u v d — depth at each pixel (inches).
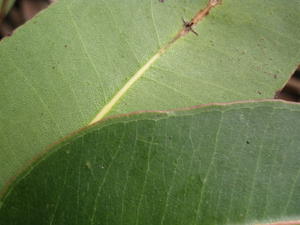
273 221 2.3
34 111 2.7
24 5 4.2
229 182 2.4
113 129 2.4
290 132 2.4
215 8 2.9
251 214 2.3
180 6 2.9
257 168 2.4
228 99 2.8
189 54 2.8
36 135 2.7
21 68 2.7
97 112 2.7
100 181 2.4
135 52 2.8
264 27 2.9
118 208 2.4
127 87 2.8
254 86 2.8
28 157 2.7
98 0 2.8
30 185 2.4
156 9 2.9
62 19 2.8
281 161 2.4
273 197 2.4
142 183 2.4
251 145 2.4
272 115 2.4
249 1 2.9
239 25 2.9
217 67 2.8
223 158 2.4
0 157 2.6
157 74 2.8
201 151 2.4
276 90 2.8
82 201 2.4
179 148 2.4
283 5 2.9
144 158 2.4
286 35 2.9
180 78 2.8
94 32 2.8
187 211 2.3
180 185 2.4
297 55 2.8
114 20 2.8
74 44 2.8
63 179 2.4
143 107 2.7
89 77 2.8
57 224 2.4
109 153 2.4
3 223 2.4
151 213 2.3
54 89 2.7
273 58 2.8
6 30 4.1
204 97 2.8
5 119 2.7
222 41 2.9
